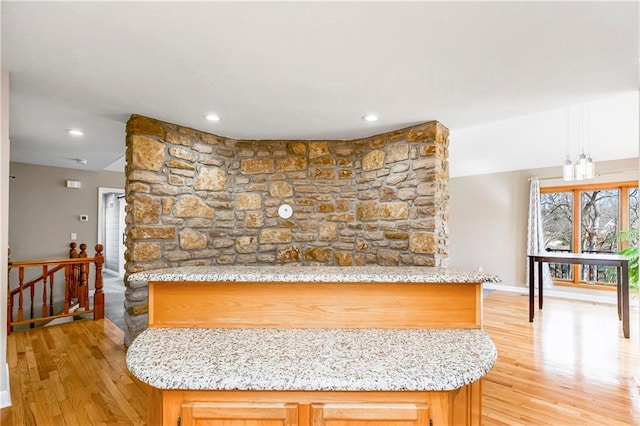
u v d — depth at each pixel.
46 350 3.10
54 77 2.21
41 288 5.42
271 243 3.64
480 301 1.38
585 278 5.68
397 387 0.91
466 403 1.17
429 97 2.58
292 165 3.72
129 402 2.19
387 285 1.40
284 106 2.75
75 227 5.81
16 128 3.34
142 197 2.90
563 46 1.87
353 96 2.56
